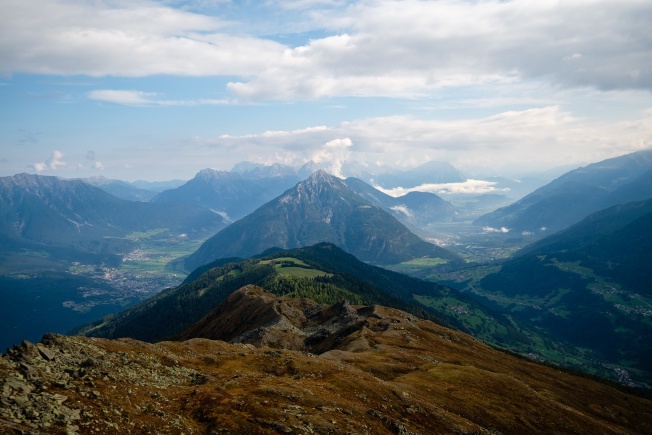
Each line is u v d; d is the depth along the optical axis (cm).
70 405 3581
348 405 5909
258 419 4634
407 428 5888
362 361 9756
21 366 3916
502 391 9388
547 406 9312
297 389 6028
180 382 5750
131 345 6981
